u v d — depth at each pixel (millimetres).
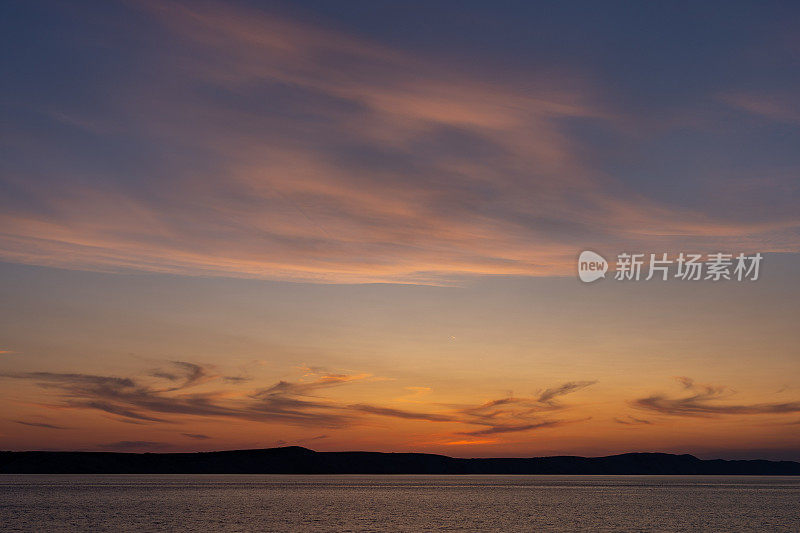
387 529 80500
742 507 120750
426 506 121188
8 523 86625
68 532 76812
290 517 95625
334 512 105250
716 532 79188
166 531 77625
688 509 115062
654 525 86875
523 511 109375
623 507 120188
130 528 80688
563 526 85000
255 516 97125
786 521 92875
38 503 123250
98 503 124188
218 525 84250
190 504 122875
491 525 85688
